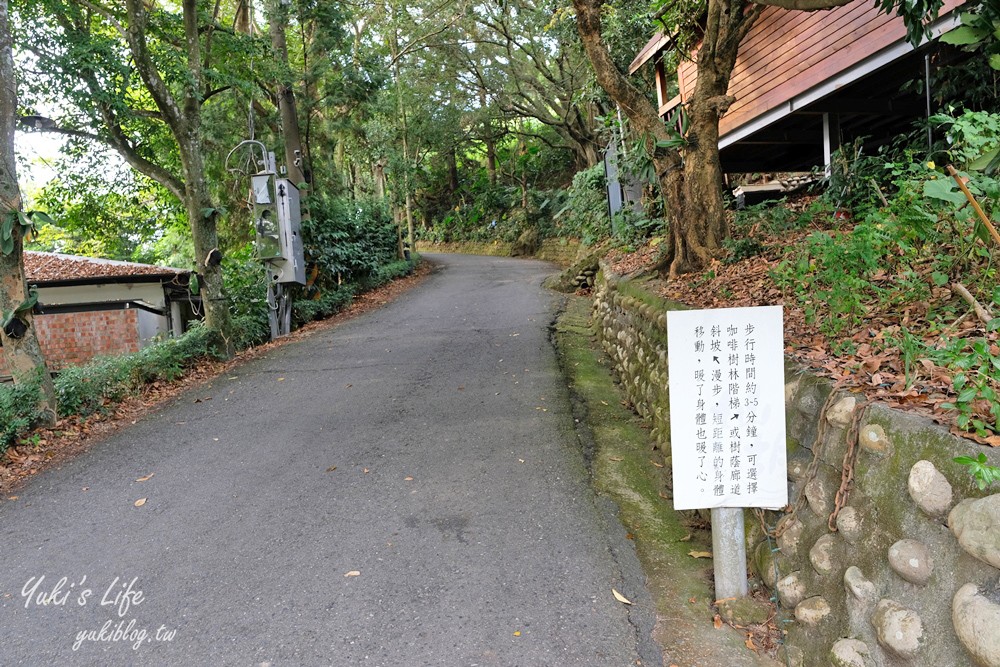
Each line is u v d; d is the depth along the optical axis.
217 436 6.55
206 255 10.19
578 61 22.16
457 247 36.25
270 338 12.04
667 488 4.86
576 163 29.55
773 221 8.05
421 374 8.23
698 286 6.78
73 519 4.93
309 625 3.44
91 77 9.23
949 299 3.91
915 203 4.22
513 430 6.04
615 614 3.40
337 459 5.66
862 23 8.48
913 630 2.39
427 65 25.33
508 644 3.21
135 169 11.59
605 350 9.02
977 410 2.60
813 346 4.09
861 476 2.86
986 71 6.73
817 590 2.99
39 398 6.99
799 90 9.84
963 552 2.30
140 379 8.64
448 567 3.89
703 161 7.70
